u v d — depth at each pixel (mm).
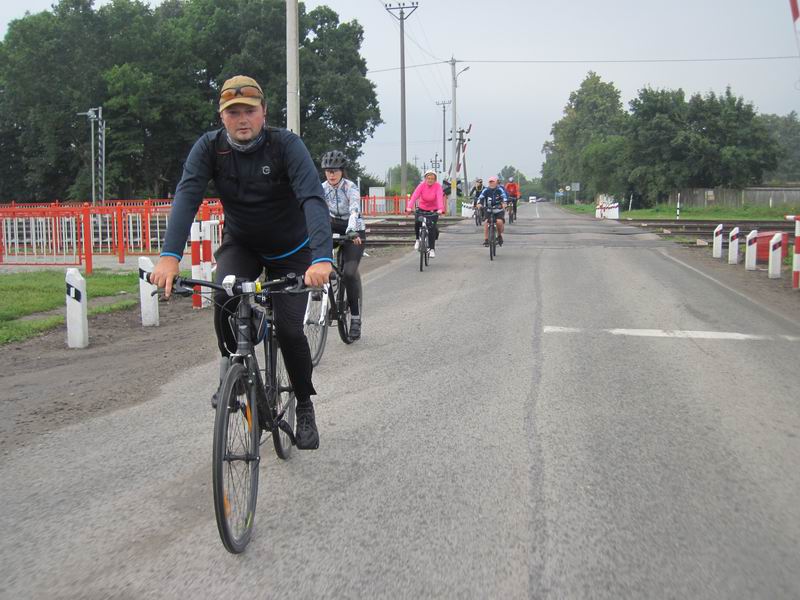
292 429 4371
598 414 5203
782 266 14352
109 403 5621
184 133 52094
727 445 4578
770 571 3084
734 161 57281
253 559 3229
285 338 3936
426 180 14094
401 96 45125
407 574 3080
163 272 3361
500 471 4180
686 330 8125
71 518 3650
